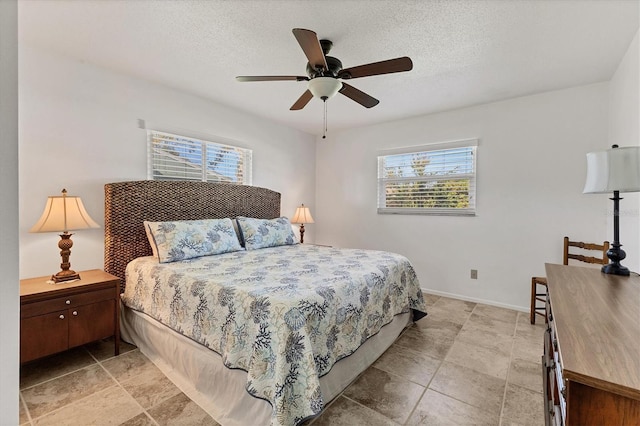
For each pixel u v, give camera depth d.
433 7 1.70
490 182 3.32
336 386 1.75
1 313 0.61
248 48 2.19
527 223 3.12
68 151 2.38
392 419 1.56
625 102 2.22
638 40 1.92
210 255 2.70
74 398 1.70
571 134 2.87
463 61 2.33
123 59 2.39
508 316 3.00
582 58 2.27
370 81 2.71
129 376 1.93
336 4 1.69
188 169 3.19
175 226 2.58
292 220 4.21
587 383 0.63
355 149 4.46
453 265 3.60
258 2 1.68
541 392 1.78
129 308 2.40
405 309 2.62
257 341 1.45
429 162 3.78
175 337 1.95
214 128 3.40
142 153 2.82
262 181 4.03
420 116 3.79
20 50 2.14
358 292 1.96
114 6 1.73
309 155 4.80
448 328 2.72
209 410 1.60
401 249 4.02
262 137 4.00
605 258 2.51
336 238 4.69
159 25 1.92
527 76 2.60
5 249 0.62
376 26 1.88
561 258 2.96
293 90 3.02
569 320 0.94
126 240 2.57
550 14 1.74
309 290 1.68
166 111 2.97
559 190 2.95
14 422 0.63
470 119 3.43
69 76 2.37
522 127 3.11
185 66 2.50
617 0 1.62
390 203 4.15
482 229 3.39
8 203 0.62
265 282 1.83
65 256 2.15
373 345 2.16
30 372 1.97
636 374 0.64
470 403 1.69
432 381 1.90
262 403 1.42
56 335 1.93
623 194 2.16
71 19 1.85
